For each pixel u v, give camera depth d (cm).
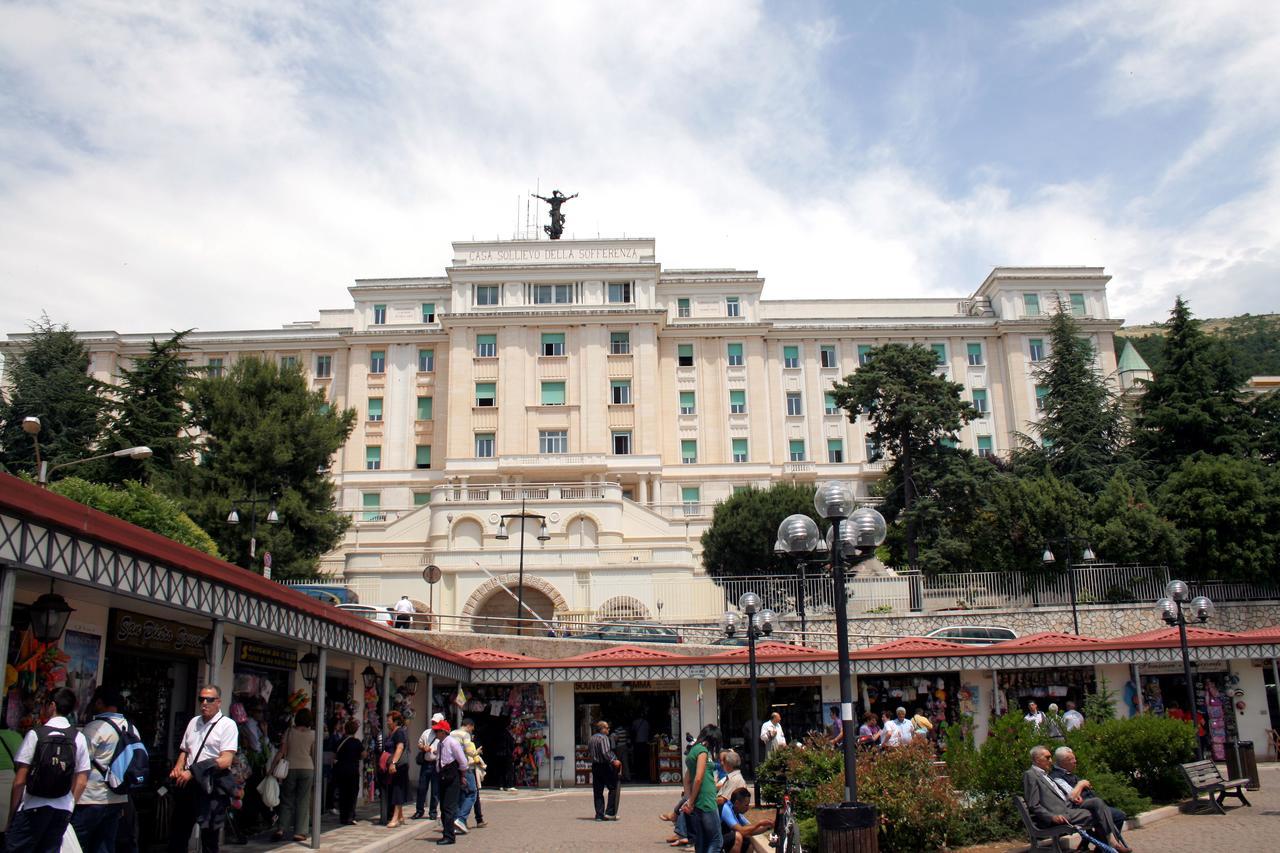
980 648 2805
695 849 1371
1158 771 1802
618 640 3559
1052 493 4300
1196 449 5209
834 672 2795
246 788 1634
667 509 5903
